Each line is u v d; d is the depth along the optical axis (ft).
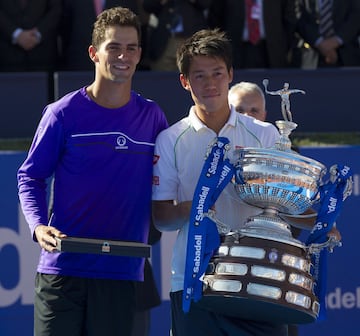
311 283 38.14
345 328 59.82
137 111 41.24
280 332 40.96
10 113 74.95
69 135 40.73
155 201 40.96
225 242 38.04
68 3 81.05
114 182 40.86
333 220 38.50
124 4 80.12
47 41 81.00
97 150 40.70
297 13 83.66
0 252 57.41
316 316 38.45
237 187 38.47
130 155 40.91
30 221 40.55
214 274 37.65
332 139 76.07
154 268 58.03
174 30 79.71
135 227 41.47
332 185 38.78
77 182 40.86
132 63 40.29
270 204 38.37
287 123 38.60
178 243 40.73
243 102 48.73
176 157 40.40
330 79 78.13
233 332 40.09
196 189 38.06
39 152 40.98
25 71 81.05
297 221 41.60
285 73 77.56
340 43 82.99
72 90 74.28
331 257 59.77
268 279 37.09
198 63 39.09
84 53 80.74
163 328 58.39
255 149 37.58
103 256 40.98
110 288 41.19
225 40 39.29
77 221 41.04
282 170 37.29
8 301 57.52
